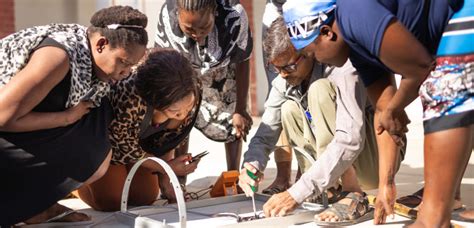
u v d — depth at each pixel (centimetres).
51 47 354
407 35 303
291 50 403
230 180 465
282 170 488
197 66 489
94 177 393
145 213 416
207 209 432
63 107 371
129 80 409
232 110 513
